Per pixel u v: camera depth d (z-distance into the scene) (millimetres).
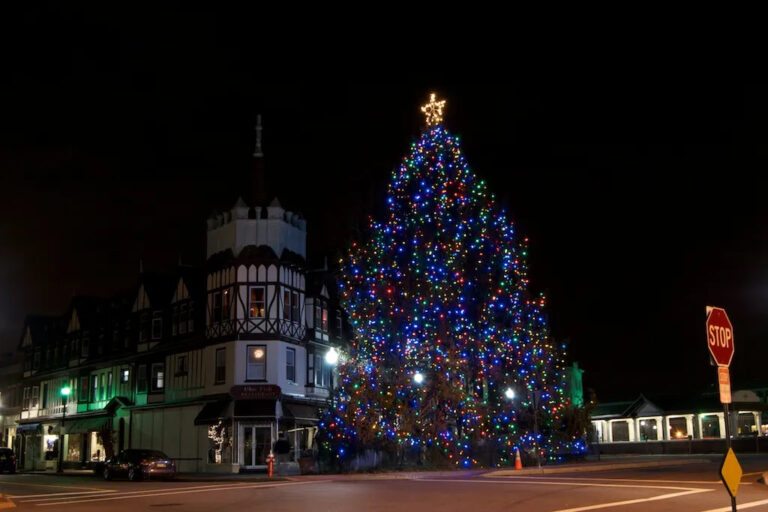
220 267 44438
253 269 43438
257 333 42469
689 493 19219
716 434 60844
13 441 66125
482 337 35562
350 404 34250
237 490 24438
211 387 43312
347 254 41844
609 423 68688
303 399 43969
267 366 42250
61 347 59906
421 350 33844
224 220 45344
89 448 53875
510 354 36438
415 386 34125
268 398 41438
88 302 59688
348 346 40438
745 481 23125
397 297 35375
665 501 17391
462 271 35625
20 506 19938
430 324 34062
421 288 34875
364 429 33812
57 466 55344
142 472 33562
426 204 35906
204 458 42844
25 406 63438
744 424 59938
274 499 20438
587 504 16922
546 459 38000
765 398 61812
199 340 44781
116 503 20531
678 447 53156
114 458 35281
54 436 58812
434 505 17594
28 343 64688
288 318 43906
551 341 39125
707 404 61469
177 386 46312
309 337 45656
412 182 37469
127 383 50812
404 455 34594
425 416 35031
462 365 35156
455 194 36500
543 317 38500
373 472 32531
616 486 21562
